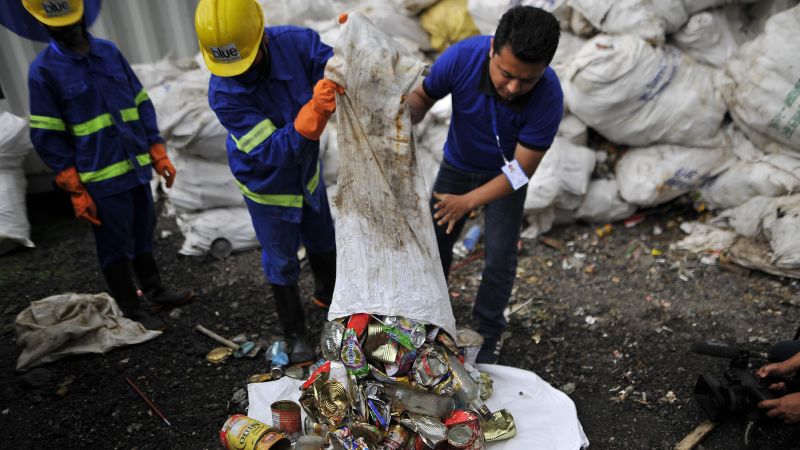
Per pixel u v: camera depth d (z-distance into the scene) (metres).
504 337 3.06
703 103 3.52
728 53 3.60
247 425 2.23
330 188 3.93
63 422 2.58
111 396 2.72
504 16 1.96
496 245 2.57
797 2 3.58
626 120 3.59
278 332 3.14
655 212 3.95
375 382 2.24
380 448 2.10
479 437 2.17
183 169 3.74
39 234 4.05
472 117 2.34
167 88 3.98
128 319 3.12
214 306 3.36
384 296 2.30
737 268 3.44
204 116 3.59
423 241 2.38
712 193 3.71
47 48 2.61
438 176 2.69
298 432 2.35
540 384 2.66
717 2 3.53
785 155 3.44
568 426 2.45
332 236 2.98
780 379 2.34
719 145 3.66
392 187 2.31
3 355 2.96
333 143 3.79
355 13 2.11
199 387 2.78
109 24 4.25
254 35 2.20
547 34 1.87
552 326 3.13
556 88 2.19
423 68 2.09
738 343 2.92
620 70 3.36
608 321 3.14
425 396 2.23
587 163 3.73
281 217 2.56
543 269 3.60
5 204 3.75
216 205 3.86
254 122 2.27
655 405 2.61
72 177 2.72
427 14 4.03
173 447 2.47
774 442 2.39
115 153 2.77
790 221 3.25
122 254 2.99
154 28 4.39
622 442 2.45
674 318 3.13
